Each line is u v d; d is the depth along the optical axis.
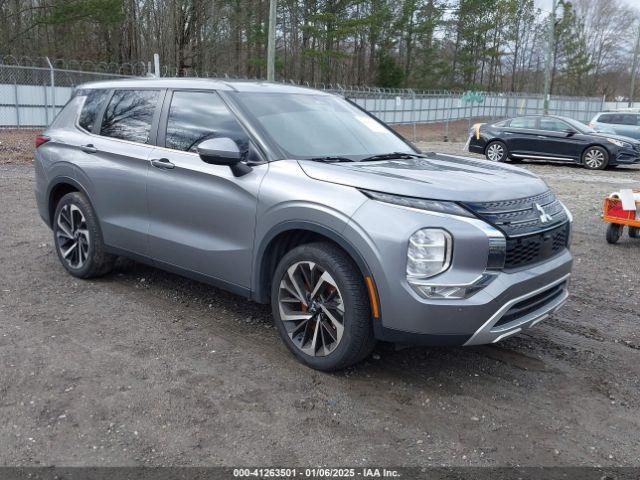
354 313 3.66
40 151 5.90
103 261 5.49
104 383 3.73
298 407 3.53
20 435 3.19
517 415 3.54
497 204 3.64
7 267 6.02
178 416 3.40
